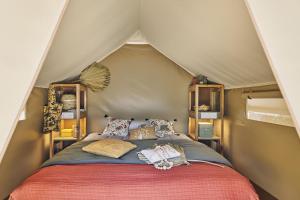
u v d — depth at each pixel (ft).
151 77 13.97
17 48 4.38
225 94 12.97
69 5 5.61
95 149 8.07
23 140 9.34
